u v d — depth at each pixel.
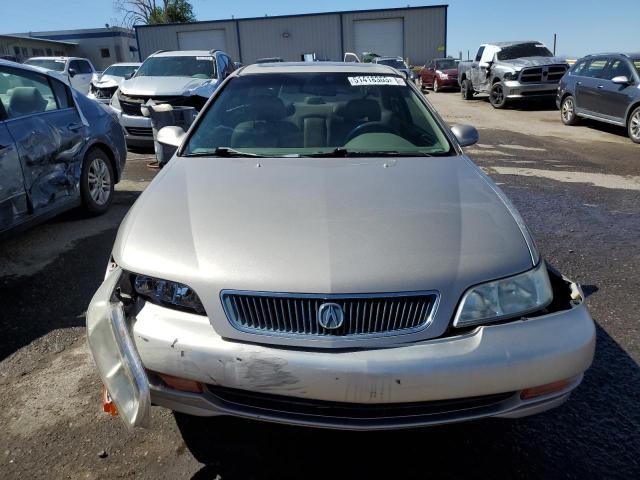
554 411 2.52
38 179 4.21
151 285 2.04
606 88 10.75
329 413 1.92
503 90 15.52
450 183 2.64
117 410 1.89
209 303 1.94
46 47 39.19
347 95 3.53
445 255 2.04
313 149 3.14
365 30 33.88
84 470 2.14
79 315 3.37
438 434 2.38
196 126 3.33
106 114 5.41
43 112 4.44
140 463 2.19
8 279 3.85
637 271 4.14
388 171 2.76
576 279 3.99
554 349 1.92
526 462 2.22
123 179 7.03
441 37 33.75
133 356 1.87
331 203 2.38
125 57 43.00
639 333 3.21
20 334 3.13
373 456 2.24
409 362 1.83
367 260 2.00
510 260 2.08
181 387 1.97
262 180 2.64
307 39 34.19
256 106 3.46
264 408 1.95
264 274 1.95
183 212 2.33
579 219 5.42
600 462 2.22
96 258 4.26
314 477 2.13
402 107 3.48
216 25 34.38
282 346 1.88
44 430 2.36
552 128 11.96
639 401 2.60
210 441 2.31
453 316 1.94
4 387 2.66
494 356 1.88
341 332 1.89
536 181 7.02
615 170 7.73
